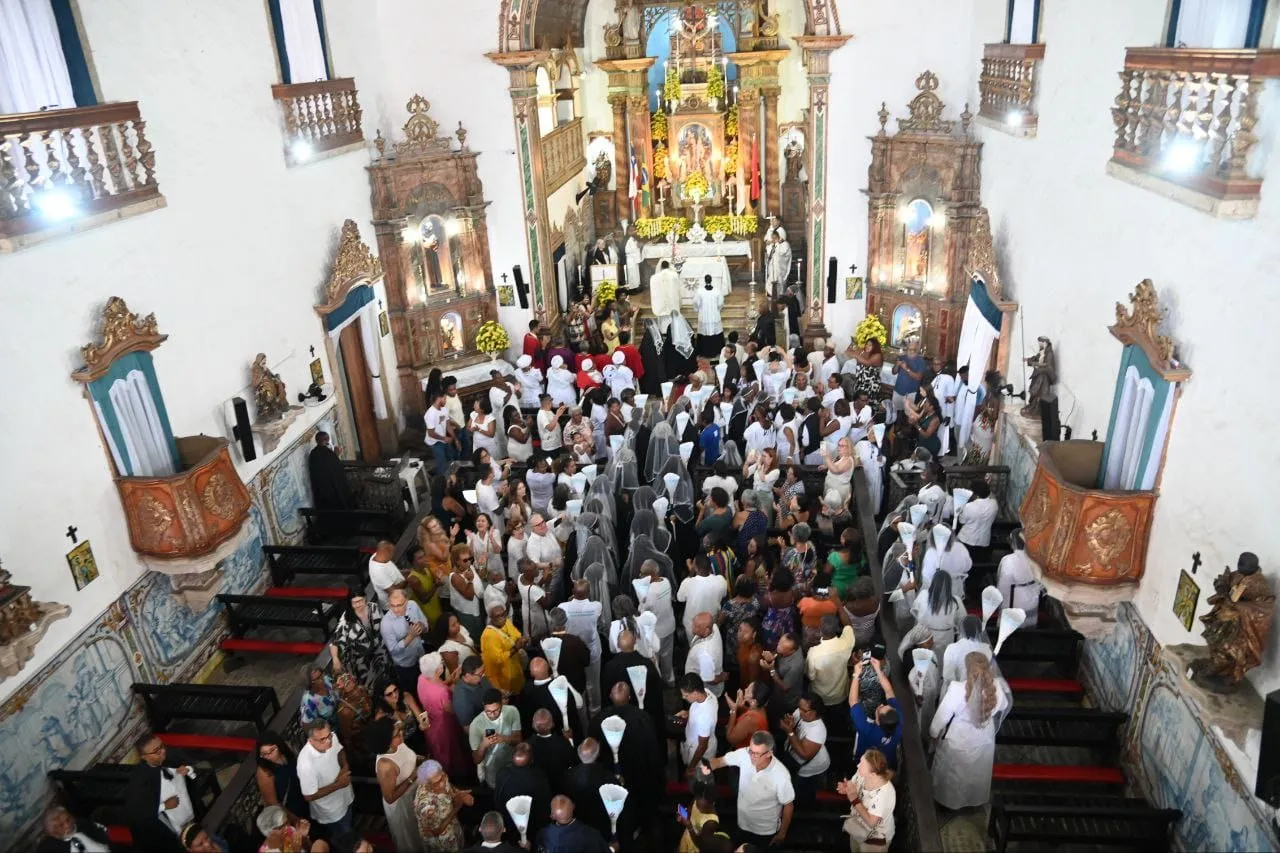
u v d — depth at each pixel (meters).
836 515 11.85
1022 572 10.03
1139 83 8.62
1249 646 6.40
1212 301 7.44
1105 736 9.12
